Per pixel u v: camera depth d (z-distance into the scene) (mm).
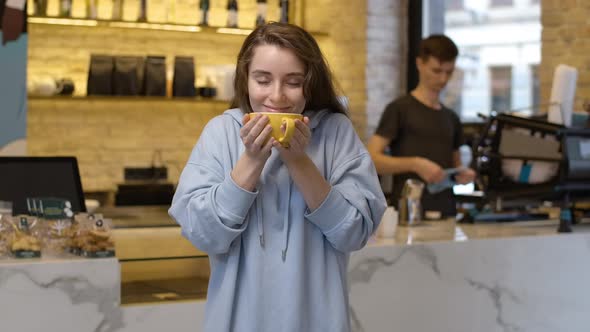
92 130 5965
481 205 4004
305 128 1534
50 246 2562
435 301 3176
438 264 3180
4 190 2883
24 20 4402
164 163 6145
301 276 1636
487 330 3312
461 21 6355
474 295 3273
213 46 6234
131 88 5707
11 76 4398
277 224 1649
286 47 1604
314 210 1622
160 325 2549
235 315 1651
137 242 2723
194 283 2771
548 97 5309
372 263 3043
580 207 3965
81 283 2439
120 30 5980
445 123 4250
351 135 1758
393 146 4293
